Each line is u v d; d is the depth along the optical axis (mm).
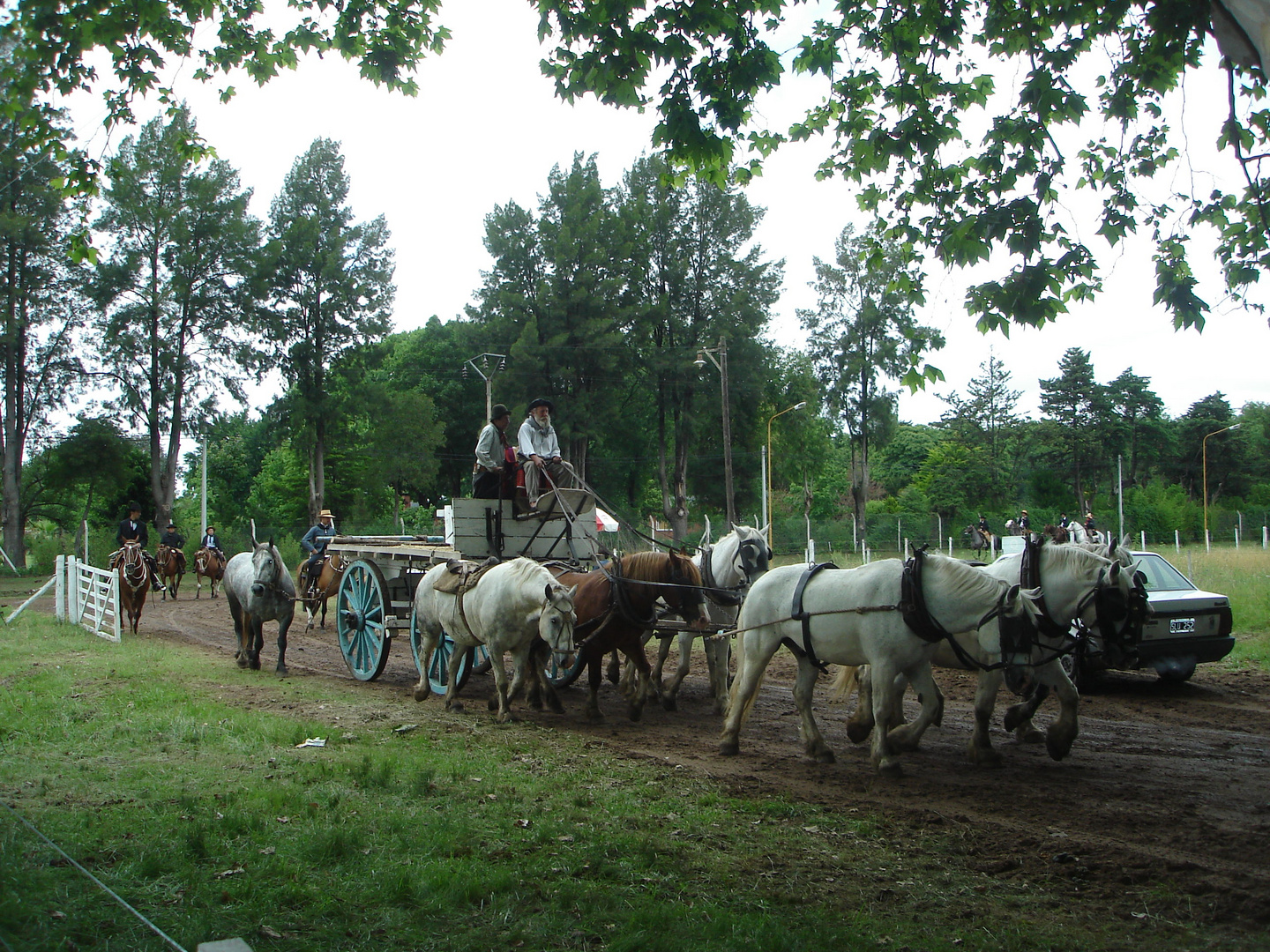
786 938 4531
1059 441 61188
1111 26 7164
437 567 11250
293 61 8609
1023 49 7613
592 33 7586
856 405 53469
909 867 5699
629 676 11461
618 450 58625
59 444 43344
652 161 50219
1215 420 65375
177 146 8789
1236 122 5691
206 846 5672
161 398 42844
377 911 4863
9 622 20188
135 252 42250
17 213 33938
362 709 10664
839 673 9391
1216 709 10820
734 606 10305
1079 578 8258
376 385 47812
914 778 7852
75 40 6762
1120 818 6695
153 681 12328
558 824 6238
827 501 73250
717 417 51812
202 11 8156
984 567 9508
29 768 7570
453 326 67062
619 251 48406
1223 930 4832
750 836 6211
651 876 5383
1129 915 5012
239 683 12461
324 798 6719
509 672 13820
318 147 47875
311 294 47031
